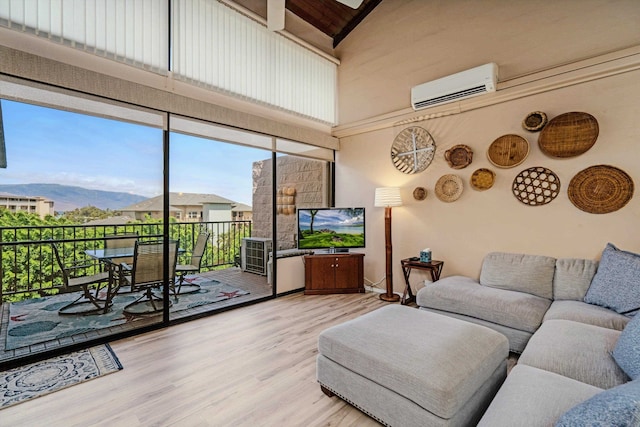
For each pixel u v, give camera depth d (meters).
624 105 2.57
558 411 1.12
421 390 1.43
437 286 2.96
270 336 2.80
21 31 2.30
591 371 1.45
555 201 2.90
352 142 4.69
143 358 2.38
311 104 4.47
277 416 1.75
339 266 4.20
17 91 2.25
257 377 2.13
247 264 5.54
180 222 5.25
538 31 3.01
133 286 3.13
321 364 1.92
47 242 2.90
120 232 3.78
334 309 3.55
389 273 3.93
